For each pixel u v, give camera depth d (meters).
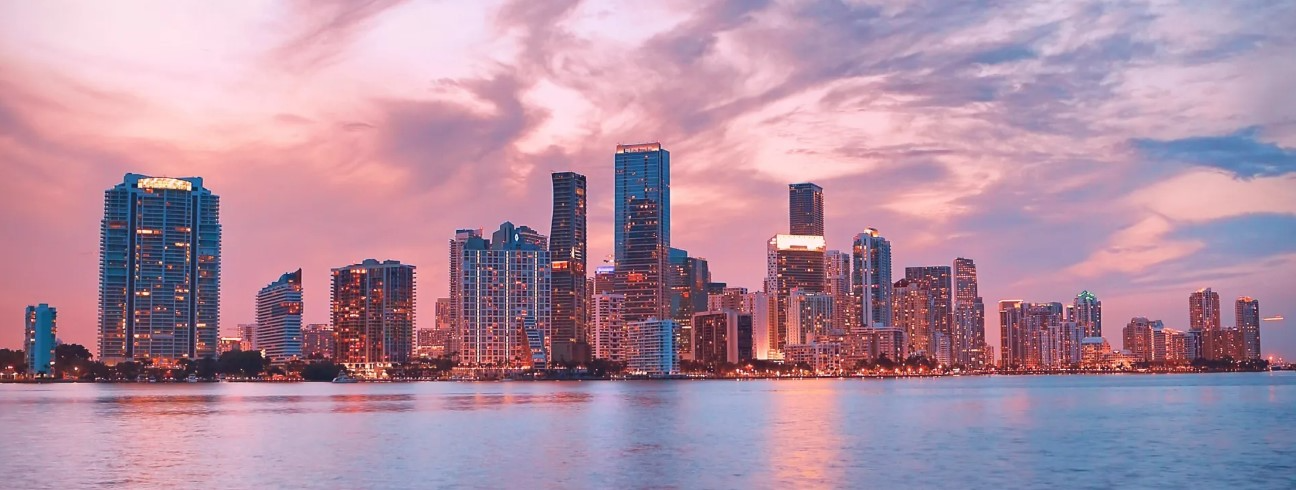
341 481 138.62
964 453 173.25
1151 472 150.38
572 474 146.12
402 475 144.50
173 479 140.12
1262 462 162.12
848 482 139.38
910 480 141.00
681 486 135.38
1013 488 135.25
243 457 165.25
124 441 193.00
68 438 199.88
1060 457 167.88
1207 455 172.38
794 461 161.25
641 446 184.12
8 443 189.25
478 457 165.75
